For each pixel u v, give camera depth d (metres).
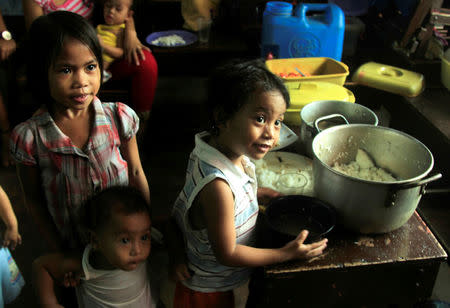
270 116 0.94
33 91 1.15
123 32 2.38
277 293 1.17
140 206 1.15
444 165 1.97
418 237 1.22
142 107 2.53
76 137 1.21
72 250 1.26
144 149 2.75
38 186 1.27
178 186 2.43
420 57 2.33
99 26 2.40
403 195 1.08
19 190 2.37
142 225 1.13
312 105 1.68
